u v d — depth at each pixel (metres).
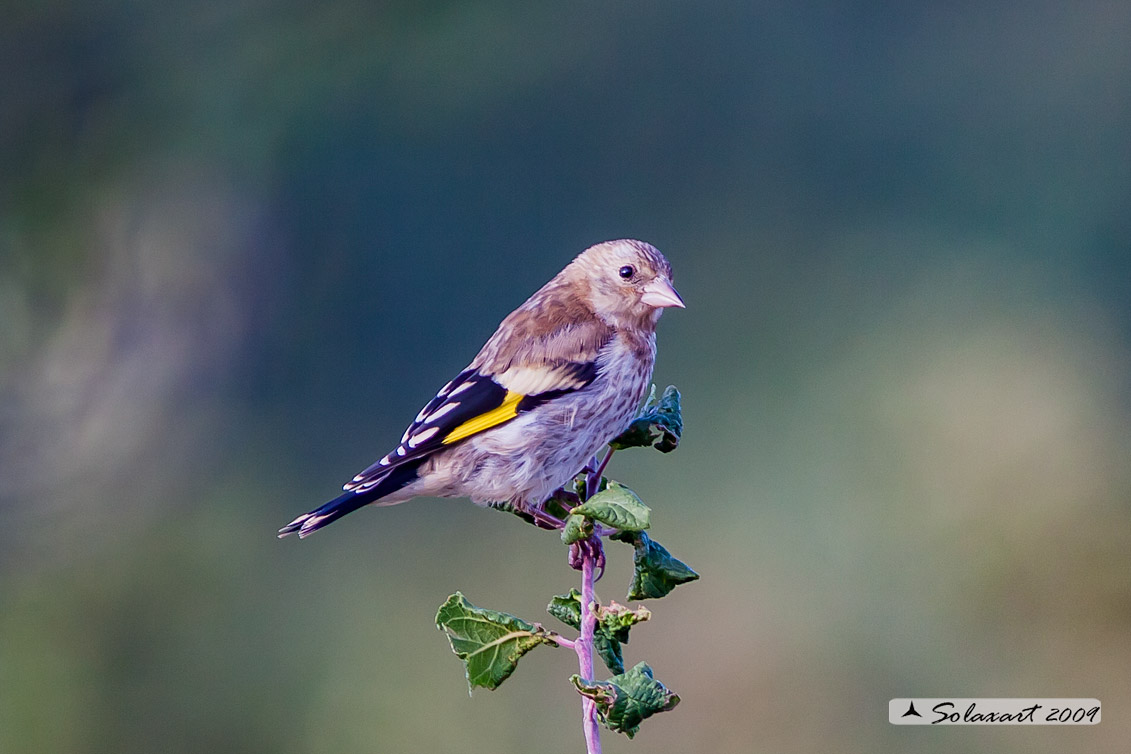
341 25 14.65
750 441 14.62
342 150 15.68
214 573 13.62
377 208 15.98
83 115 13.49
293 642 12.96
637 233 17.03
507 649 5.11
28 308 13.75
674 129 17.28
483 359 7.29
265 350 15.21
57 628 12.95
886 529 13.52
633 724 4.78
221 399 14.73
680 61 17.30
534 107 16.61
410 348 15.84
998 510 13.57
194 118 14.27
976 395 14.80
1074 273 16.72
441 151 16.19
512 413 7.04
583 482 6.05
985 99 17.80
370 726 12.06
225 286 14.84
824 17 17.75
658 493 14.01
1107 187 17.27
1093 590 12.91
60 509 13.59
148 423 14.10
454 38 15.65
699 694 12.19
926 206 17.33
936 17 17.67
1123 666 12.45
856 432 14.65
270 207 15.25
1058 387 14.80
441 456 7.06
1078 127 17.55
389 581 13.23
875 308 16.44
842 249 17.17
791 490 13.99
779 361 15.68
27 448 13.62
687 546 13.47
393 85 15.63
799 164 17.50
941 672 12.46
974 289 16.53
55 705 12.48
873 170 17.50
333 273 15.75
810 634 12.54
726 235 17.09
